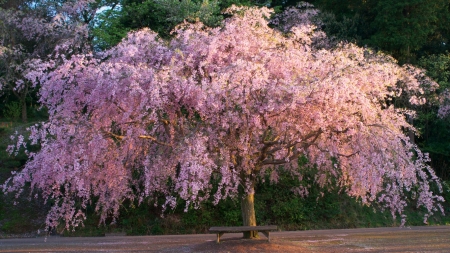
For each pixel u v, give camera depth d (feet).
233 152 26.66
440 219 54.29
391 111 28.40
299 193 47.70
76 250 35.04
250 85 24.38
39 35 59.93
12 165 53.06
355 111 25.59
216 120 25.52
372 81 27.27
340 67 26.07
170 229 47.16
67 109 26.89
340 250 32.55
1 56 56.49
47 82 27.12
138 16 60.03
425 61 61.46
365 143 25.36
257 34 28.60
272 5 74.08
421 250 33.09
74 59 27.53
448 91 57.11
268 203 51.60
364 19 65.10
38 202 50.49
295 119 25.91
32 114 66.59
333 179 50.08
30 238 43.42
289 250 28.45
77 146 24.85
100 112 26.81
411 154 26.14
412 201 56.03
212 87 23.81
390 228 49.11
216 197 25.88
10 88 59.72
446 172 61.31
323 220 50.78
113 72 25.08
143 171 29.45
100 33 56.70
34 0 67.82
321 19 61.31
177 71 25.88
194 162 22.75
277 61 26.84
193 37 28.12
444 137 61.11
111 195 28.12
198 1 59.82
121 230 46.62
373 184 24.44
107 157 26.86
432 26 64.28
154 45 29.37
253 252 27.27
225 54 27.73
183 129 26.78
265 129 26.45
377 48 61.31
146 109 24.81
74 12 62.69
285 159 26.86
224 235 44.01
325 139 27.78
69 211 27.40
